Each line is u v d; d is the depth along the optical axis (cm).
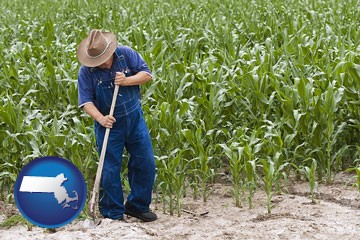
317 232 750
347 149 998
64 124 1055
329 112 944
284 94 1008
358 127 980
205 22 1709
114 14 1820
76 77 1120
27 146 917
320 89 991
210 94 993
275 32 1518
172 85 1035
